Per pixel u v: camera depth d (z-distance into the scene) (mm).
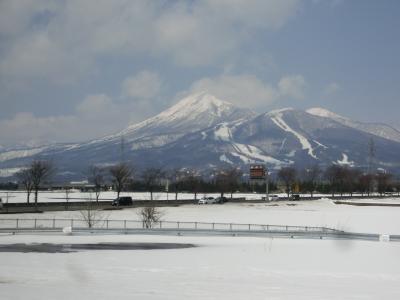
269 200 153625
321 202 151250
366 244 53406
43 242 48250
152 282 27328
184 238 55156
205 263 37062
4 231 53844
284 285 27562
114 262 36094
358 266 37844
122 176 169500
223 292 24500
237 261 38812
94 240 51031
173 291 24422
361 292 25766
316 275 32281
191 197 167500
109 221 65562
